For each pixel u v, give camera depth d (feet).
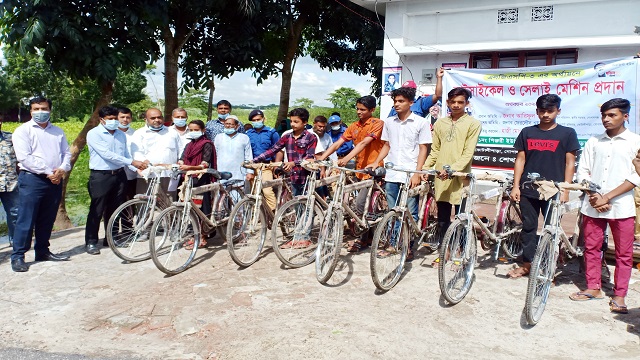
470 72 25.38
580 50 26.14
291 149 20.04
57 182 18.06
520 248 18.35
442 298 14.56
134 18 25.30
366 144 17.62
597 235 14.23
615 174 13.61
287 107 42.09
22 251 17.62
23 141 17.39
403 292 14.99
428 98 21.54
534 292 12.82
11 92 96.94
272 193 20.75
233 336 12.35
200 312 13.71
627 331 12.62
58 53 25.03
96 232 19.63
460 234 14.28
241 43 35.19
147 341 12.35
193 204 17.67
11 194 19.99
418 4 29.37
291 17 37.81
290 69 41.47
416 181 15.96
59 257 18.81
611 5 25.32
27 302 14.84
